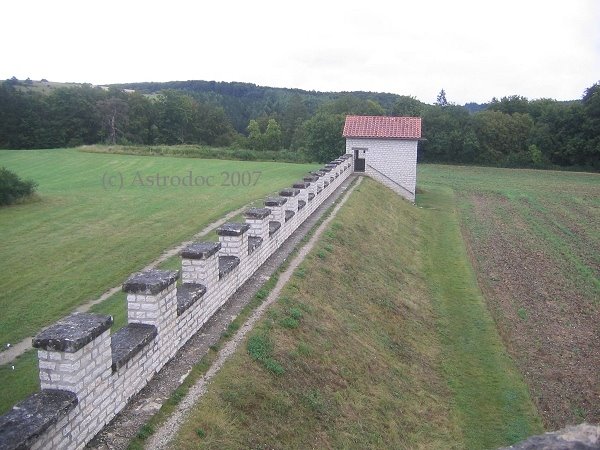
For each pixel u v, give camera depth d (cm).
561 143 6638
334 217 2098
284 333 1039
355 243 1897
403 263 2009
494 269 2181
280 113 11931
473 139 6806
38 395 587
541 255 2444
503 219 3306
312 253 1564
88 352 620
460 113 7231
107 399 670
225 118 9631
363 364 1120
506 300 1812
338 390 975
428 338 1438
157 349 805
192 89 16050
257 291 1197
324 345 1084
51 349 592
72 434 596
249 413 781
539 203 4016
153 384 779
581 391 1236
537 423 1088
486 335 1491
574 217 3478
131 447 637
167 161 4616
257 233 1390
